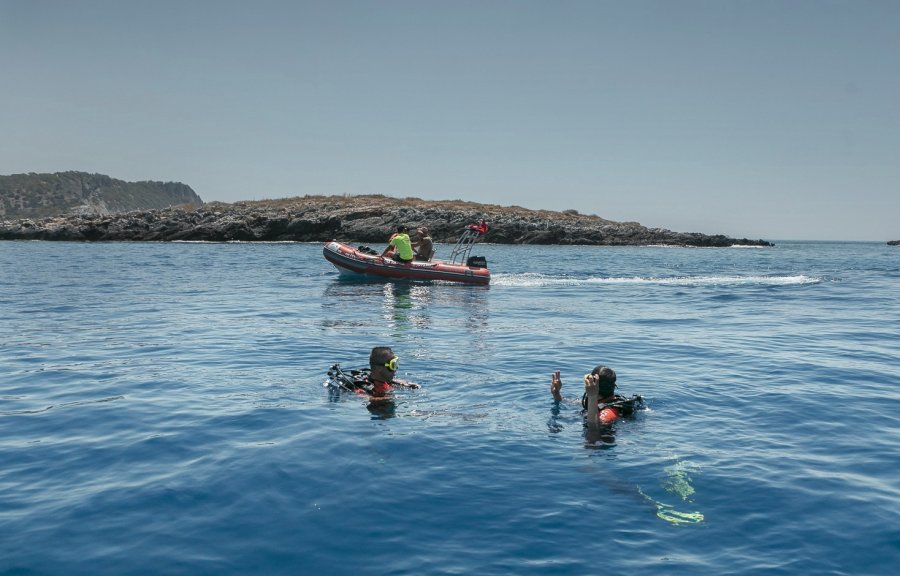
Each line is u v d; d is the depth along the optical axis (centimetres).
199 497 395
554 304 1513
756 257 4531
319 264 2877
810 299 1662
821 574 315
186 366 775
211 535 349
